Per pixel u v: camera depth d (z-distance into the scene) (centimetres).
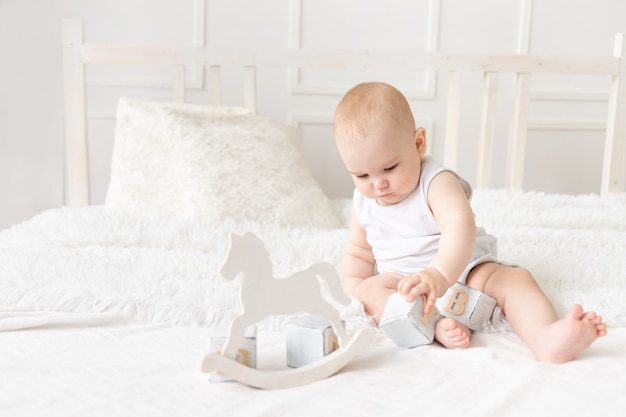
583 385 80
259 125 190
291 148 192
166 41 231
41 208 227
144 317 108
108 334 100
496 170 246
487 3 237
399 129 106
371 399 76
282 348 96
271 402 75
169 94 233
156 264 129
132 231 149
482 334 104
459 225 105
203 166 174
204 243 146
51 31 222
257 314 83
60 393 77
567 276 127
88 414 71
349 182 244
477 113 243
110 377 82
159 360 89
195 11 230
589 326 86
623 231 164
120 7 228
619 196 198
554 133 246
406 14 236
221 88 235
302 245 145
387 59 206
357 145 105
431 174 114
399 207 117
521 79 210
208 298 112
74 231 148
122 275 121
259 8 232
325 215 181
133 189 181
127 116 191
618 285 124
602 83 246
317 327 87
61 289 113
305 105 239
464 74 241
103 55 203
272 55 207
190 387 80
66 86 203
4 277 119
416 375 85
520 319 98
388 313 98
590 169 249
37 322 102
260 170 178
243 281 82
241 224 162
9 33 219
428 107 243
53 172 226
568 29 241
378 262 126
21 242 145
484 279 109
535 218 173
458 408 74
